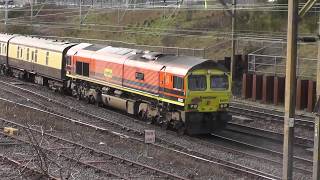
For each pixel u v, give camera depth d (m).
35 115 26.28
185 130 23.50
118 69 28.11
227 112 24.44
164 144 21.53
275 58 38.84
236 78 40.03
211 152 20.48
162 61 25.20
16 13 73.81
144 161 18.20
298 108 32.12
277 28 49.59
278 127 26.42
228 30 51.47
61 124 24.50
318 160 13.46
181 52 50.41
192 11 57.84
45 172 12.23
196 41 51.81
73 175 15.39
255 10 46.62
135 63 26.80
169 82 24.14
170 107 24.30
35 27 69.00
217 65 23.88
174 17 58.75
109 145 20.70
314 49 41.25
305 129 25.91
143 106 26.38
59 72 34.69
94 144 20.50
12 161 16.88
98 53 30.47
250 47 46.09
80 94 32.50
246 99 36.12
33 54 38.47
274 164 19.02
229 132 25.23
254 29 51.09
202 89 23.47
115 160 18.12
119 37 60.31
